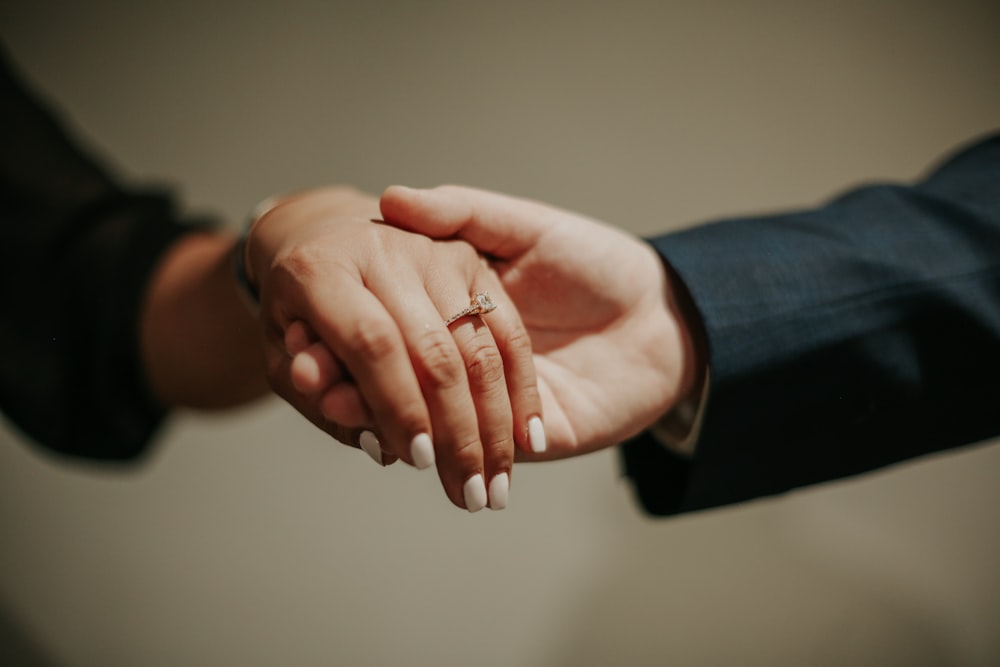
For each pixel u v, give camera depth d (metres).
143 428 0.70
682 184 0.75
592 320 0.45
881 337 0.44
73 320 0.65
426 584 0.79
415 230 0.41
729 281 0.44
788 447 0.45
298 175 0.77
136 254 0.66
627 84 0.72
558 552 0.78
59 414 0.67
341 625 0.80
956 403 0.46
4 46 0.73
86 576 0.81
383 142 0.75
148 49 0.74
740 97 0.72
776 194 0.75
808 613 0.76
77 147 0.73
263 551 0.80
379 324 0.35
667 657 0.77
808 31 0.71
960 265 0.45
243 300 0.60
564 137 0.74
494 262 0.45
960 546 0.75
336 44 0.73
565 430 0.43
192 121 0.76
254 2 0.72
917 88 0.71
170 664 0.81
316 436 0.79
